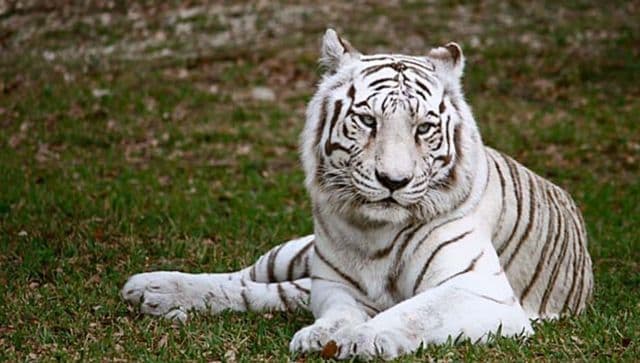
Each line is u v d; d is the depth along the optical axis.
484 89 22.62
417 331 7.92
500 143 18.84
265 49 24.97
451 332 7.99
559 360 7.92
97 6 28.47
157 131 19.45
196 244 12.55
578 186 16.55
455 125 8.63
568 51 25.23
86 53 24.97
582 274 10.15
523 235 9.28
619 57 24.81
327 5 28.48
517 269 9.27
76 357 8.41
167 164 17.52
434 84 8.59
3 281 10.88
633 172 17.64
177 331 9.04
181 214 14.05
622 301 10.41
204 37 26.17
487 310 8.12
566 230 9.91
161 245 12.39
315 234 8.98
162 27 27.00
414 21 27.14
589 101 21.94
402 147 8.20
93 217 13.67
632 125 20.12
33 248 12.05
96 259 11.81
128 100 21.03
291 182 16.48
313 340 7.99
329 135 8.57
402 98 8.30
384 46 25.25
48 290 10.42
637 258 12.61
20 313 9.63
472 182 8.71
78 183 15.80
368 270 8.72
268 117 20.50
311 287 9.04
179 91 21.80
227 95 21.78
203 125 19.95
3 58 24.48
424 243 8.55
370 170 8.23
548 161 17.98
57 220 13.39
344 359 7.77
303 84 22.72
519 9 28.39
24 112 20.14
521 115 20.92
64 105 20.58
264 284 9.98
